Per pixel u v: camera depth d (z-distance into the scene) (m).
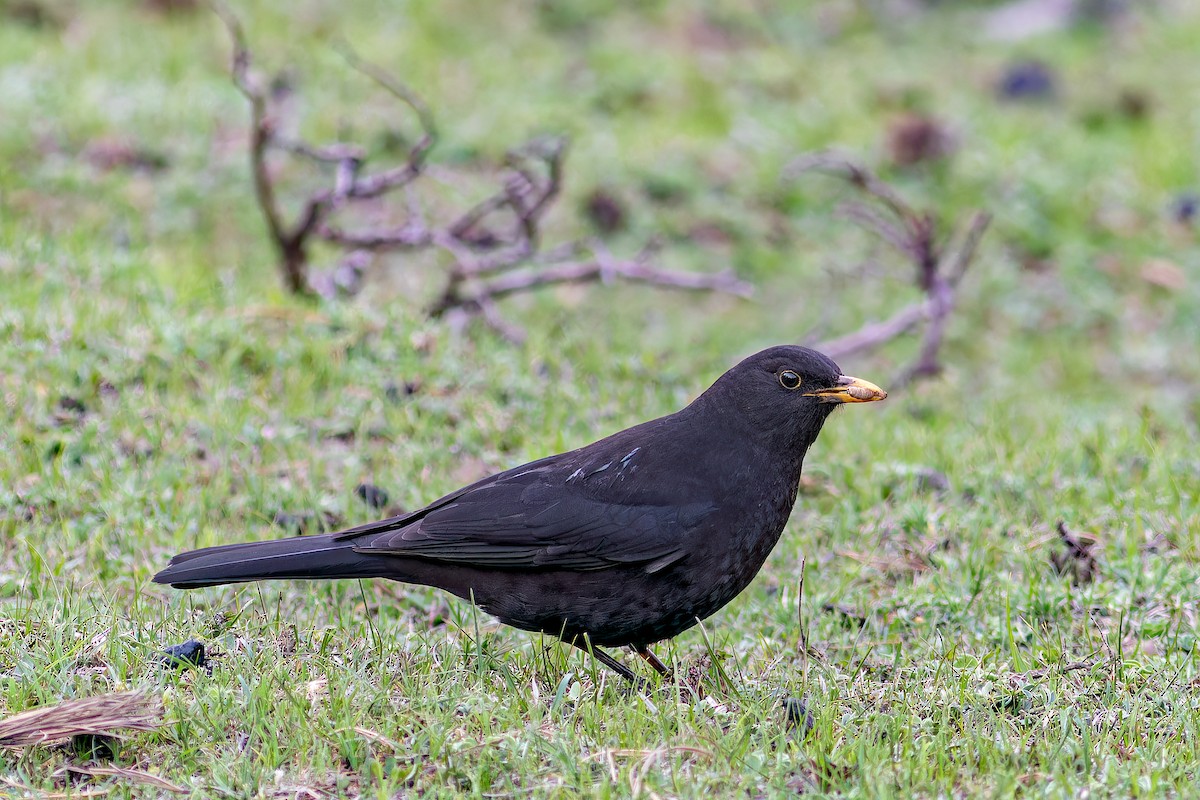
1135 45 27.22
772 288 19.28
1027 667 8.45
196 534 9.97
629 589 7.95
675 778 6.82
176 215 18.00
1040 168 21.98
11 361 11.77
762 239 20.12
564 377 13.47
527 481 8.12
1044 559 10.11
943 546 10.37
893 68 25.34
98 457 10.74
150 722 6.99
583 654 8.68
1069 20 27.98
